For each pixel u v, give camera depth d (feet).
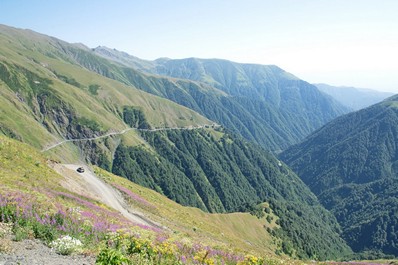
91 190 236.43
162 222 203.51
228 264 67.36
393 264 144.46
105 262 40.14
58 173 213.05
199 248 73.87
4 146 177.88
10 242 54.13
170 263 57.93
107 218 103.76
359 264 137.39
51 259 49.62
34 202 78.59
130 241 65.16
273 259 84.94
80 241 61.36
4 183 111.75
